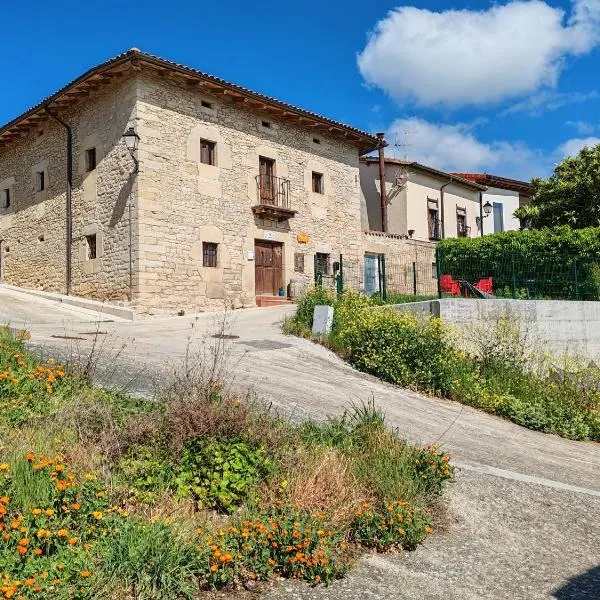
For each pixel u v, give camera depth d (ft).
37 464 11.60
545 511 16.24
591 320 44.42
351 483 14.55
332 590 11.28
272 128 63.05
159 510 12.38
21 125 64.95
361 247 72.54
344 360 33.35
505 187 103.45
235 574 11.10
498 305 40.57
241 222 59.06
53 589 9.16
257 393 22.94
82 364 21.44
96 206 55.83
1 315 44.50
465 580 12.19
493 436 24.59
